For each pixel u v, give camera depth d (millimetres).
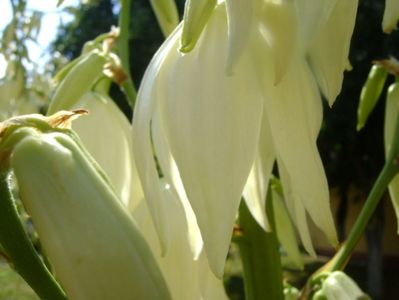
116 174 196
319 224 135
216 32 139
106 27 2107
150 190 138
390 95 223
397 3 126
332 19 132
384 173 209
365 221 210
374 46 1699
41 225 113
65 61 791
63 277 113
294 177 138
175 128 134
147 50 2020
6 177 119
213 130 133
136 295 112
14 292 674
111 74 213
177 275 173
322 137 1826
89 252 112
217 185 131
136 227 117
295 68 135
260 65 135
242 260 191
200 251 165
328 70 134
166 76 139
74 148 119
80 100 205
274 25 133
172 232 172
